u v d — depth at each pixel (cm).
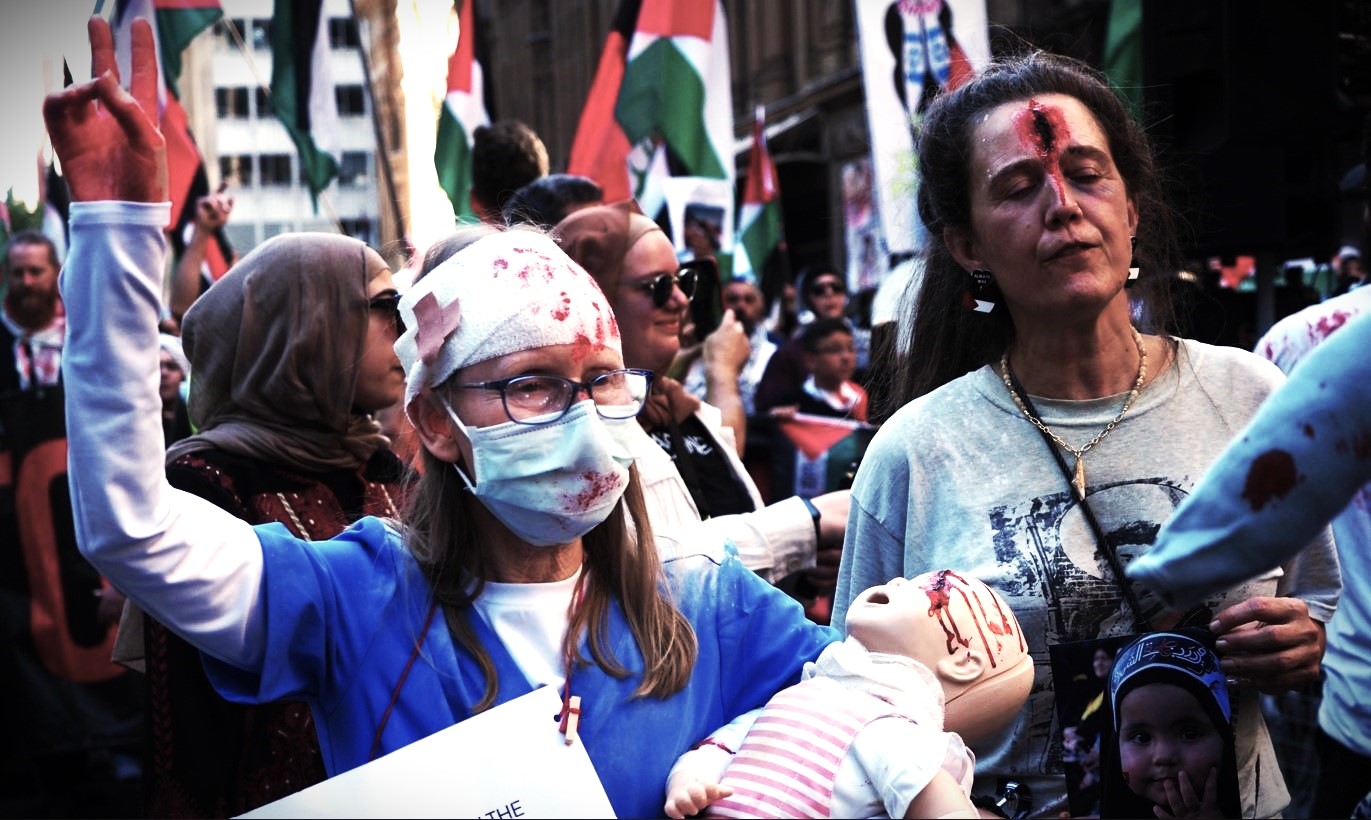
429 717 194
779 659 215
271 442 283
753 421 579
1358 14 434
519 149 495
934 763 189
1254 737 225
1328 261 460
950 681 205
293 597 195
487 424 192
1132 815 210
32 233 628
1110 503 229
